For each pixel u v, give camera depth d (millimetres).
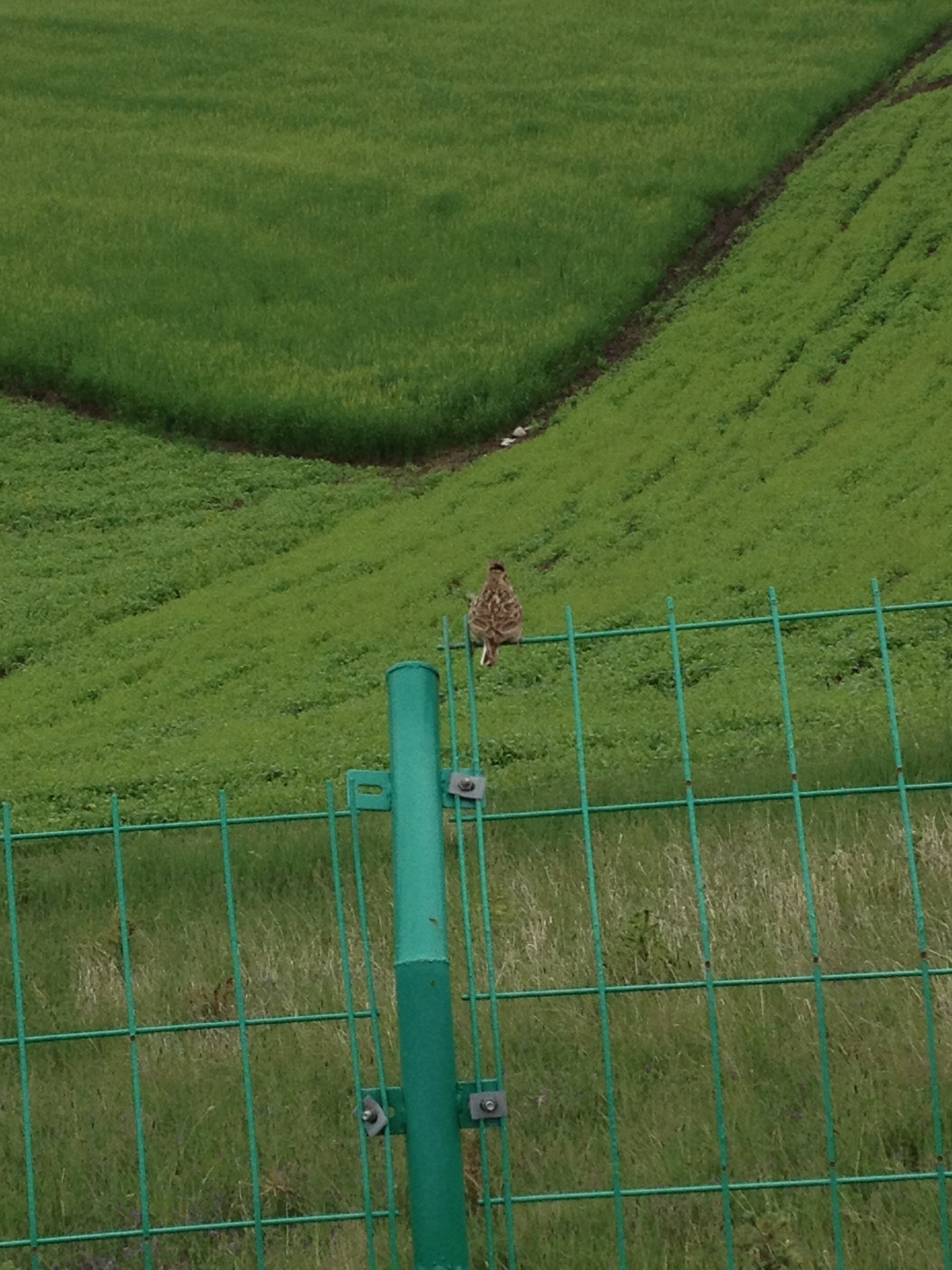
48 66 72125
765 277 50844
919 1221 8914
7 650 34969
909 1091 10242
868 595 30734
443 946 7496
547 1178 9602
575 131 64250
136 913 16922
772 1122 10055
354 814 8070
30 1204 8188
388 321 51656
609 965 12344
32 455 45875
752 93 65562
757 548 34562
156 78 71375
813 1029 11164
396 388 46969
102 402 48375
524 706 28156
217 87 70750
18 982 8359
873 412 40406
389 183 61000
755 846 15438
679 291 52531
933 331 43875
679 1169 9609
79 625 36062
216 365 49188
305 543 40125
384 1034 11766
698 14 75688
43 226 58188
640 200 57875
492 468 42719
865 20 72688
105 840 21719
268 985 12758
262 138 65812
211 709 30703
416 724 8078
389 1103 7711
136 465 45281
